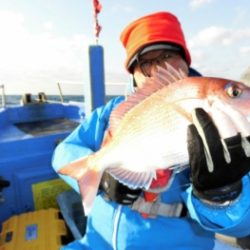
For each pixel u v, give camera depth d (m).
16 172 1.35
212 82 0.58
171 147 0.60
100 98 1.47
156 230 0.77
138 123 0.62
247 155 0.56
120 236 0.78
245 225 0.67
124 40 0.91
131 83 0.93
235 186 0.63
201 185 0.59
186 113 0.59
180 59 0.84
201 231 0.80
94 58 1.44
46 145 1.43
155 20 0.82
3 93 2.20
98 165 0.64
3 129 1.71
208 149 0.55
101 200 0.86
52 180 1.41
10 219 1.26
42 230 1.17
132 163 0.63
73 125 1.83
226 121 0.55
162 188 0.69
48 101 2.42
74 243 0.90
